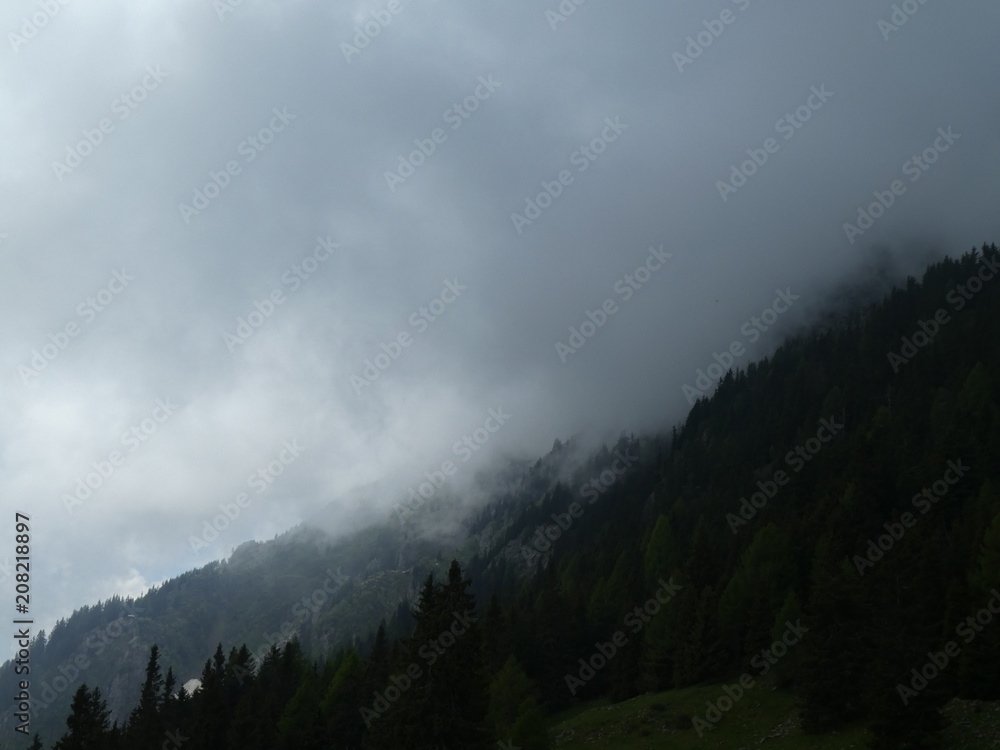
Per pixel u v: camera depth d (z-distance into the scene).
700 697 90.69
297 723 103.31
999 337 163.50
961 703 67.12
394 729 65.81
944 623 72.44
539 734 79.69
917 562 77.56
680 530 153.62
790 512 117.50
